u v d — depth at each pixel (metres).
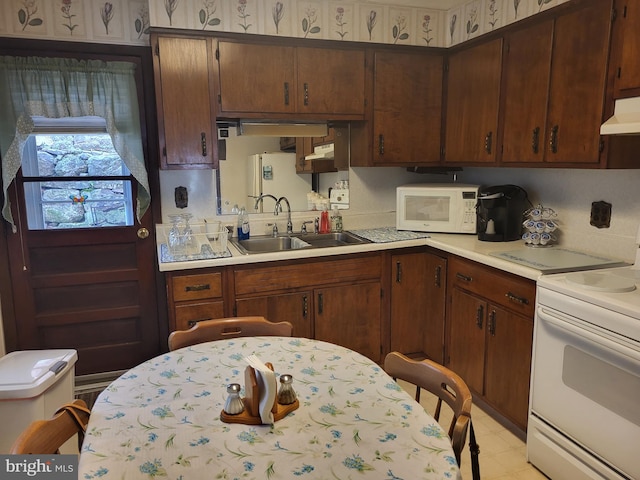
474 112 2.84
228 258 2.49
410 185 3.22
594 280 1.87
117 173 2.84
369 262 2.83
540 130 2.37
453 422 1.21
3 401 1.80
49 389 1.92
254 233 3.12
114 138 2.64
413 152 3.09
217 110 2.65
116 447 1.06
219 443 1.08
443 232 3.10
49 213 2.76
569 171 2.57
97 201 2.83
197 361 1.52
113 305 2.92
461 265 2.63
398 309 2.96
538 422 2.06
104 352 2.94
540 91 2.35
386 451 1.05
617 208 2.31
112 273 2.89
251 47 2.66
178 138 2.61
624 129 1.78
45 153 2.70
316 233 3.20
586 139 2.11
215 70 2.62
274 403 1.17
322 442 1.08
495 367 2.40
